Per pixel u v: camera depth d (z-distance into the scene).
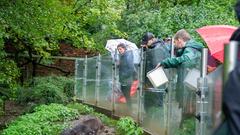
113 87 12.11
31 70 22.91
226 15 15.36
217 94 2.67
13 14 12.16
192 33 13.66
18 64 21.91
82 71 16.44
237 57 2.37
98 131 10.49
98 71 13.94
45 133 10.76
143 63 9.45
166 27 16.52
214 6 16.11
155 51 8.75
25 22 12.61
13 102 17.19
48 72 23.67
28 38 15.55
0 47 15.22
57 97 16.17
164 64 7.43
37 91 16.45
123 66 10.95
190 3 19.00
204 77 5.77
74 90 17.53
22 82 21.16
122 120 9.95
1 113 15.09
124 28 20.56
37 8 12.73
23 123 11.27
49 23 13.88
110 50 14.54
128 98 10.63
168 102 7.70
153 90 8.58
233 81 2.20
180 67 7.12
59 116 11.98
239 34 2.60
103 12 20.64
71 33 20.06
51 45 20.38
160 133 8.13
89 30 22.30
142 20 18.41
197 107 5.99
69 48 24.75
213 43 7.13
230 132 2.18
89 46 21.05
